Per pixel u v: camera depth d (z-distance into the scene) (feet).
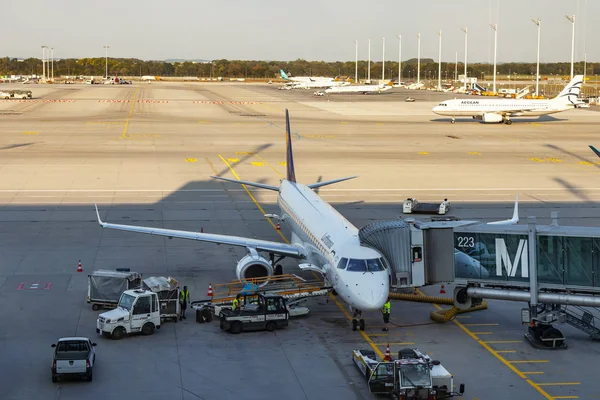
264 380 119.34
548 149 435.94
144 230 176.45
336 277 142.00
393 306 162.30
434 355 132.05
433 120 627.05
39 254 197.47
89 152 396.98
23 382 116.67
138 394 112.88
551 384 119.24
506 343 138.92
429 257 148.97
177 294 149.38
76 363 115.34
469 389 116.88
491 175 341.62
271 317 143.54
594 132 533.14
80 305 156.76
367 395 114.32
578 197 289.53
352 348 135.13
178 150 414.82
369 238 147.13
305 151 419.54
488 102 590.55
